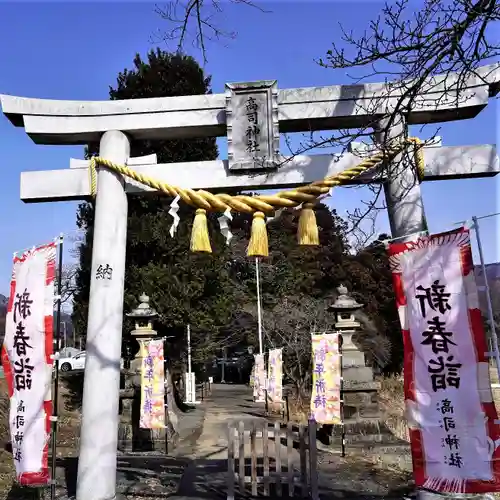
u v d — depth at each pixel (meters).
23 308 6.34
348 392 12.00
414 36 5.11
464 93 6.41
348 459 9.71
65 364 28.70
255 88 6.68
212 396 26.11
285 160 6.43
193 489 7.34
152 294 15.26
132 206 16.09
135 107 6.98
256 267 23.98
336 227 26.00
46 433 6.01
